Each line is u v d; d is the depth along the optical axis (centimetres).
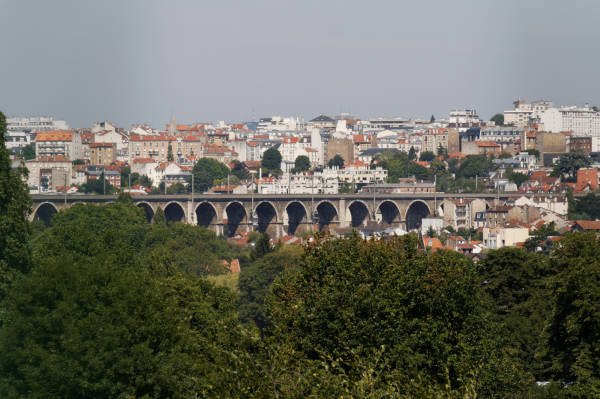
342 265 18538
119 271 18262
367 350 16062
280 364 11938
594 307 17650
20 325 16050
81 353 15175
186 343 16138
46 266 17212
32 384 15350
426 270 18475
